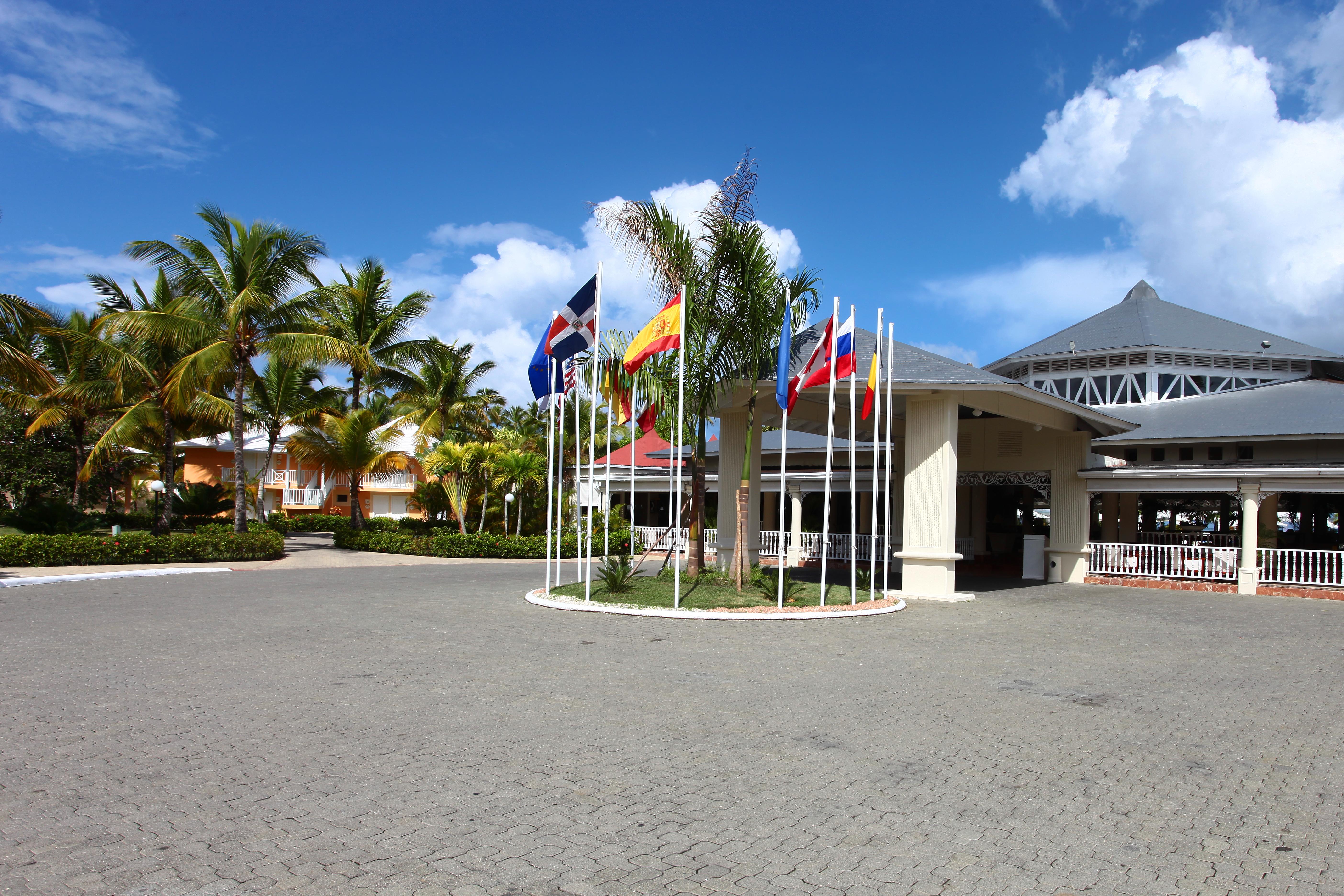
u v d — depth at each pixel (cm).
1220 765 597
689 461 3131
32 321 2084
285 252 2633
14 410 3422
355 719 687
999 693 819
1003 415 1894
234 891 380
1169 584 2041
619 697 777
